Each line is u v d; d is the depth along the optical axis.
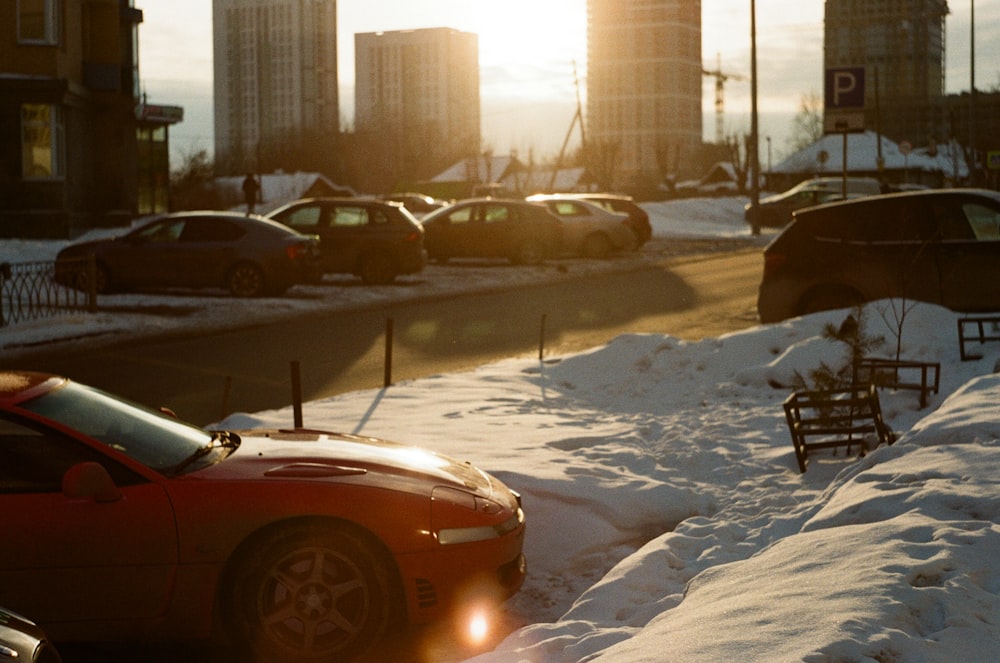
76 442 5.32
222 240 22.55
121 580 5.14
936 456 6.26
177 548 5.17
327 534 5.23
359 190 119.38
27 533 5.09
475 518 5.51
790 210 53.69
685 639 3.93
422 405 11.05
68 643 5.39
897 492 5.56
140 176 48.00
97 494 5.09
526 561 6.88
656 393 11.82
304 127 116.69
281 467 5.51
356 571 5.25
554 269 29.69
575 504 7.46
